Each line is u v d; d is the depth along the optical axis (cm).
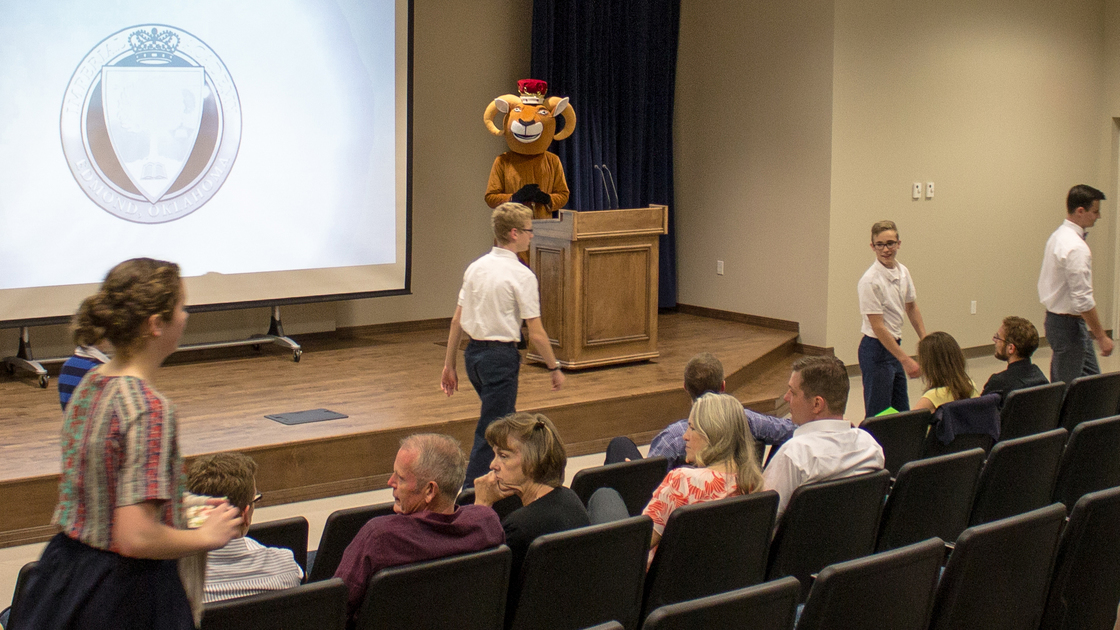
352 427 528
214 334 747
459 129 856
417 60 827
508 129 764
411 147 755
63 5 618
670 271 946
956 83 864
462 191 865
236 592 228
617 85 898
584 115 869
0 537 436
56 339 682
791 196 840
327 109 718
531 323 460
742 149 880
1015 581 254
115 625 169
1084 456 387
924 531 332
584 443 594
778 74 841
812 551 305
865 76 813
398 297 842
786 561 302
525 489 279
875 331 545
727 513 280
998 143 895
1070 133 941
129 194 649
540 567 250
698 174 927
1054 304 584
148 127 652
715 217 914
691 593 284
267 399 593
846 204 817
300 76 705
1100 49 953
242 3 678
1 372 663
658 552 277
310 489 505
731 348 777
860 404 739
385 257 758
